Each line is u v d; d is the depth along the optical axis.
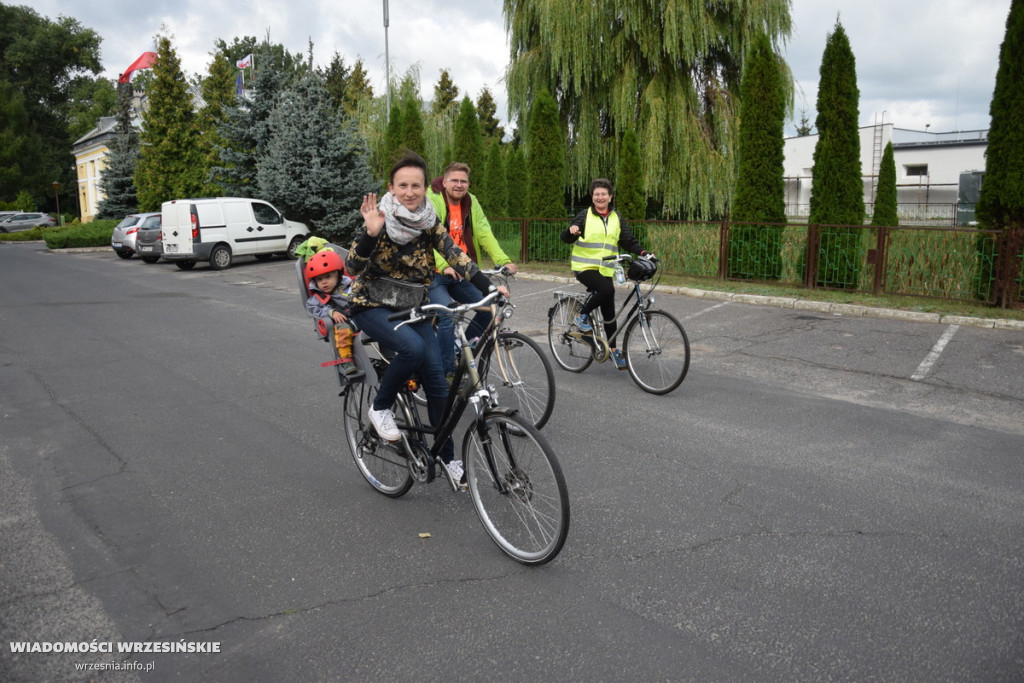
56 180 61.91
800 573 3.37
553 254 16.59
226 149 27.20
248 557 3.59
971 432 5.41
